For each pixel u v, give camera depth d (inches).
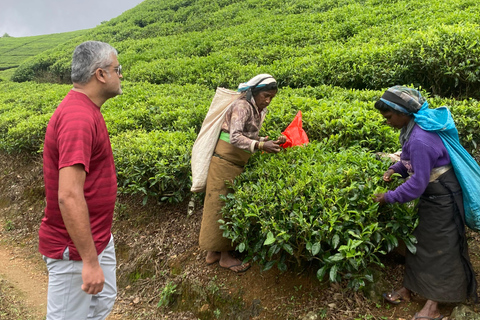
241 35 478.3
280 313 121.7
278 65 328.2
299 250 114.7
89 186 88.7
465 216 102.2
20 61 1032.2
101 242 93.5
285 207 111.1
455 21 310.8
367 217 108.4
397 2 450.6
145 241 173.2
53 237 88.7
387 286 118.0
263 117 134.3
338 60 282.8
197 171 130.6
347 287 115.6
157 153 173.8
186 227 167.9
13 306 152.3
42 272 185.9
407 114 101.3
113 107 281.6
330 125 164.1
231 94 129.3
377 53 267.4
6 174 283.7
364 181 115.1
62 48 729.6
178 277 147.6
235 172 130.8
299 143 143.4
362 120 163.0
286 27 460.1
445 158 100.4
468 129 162.4
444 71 229.3
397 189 101.5
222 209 126.1
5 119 307.3
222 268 140.9
